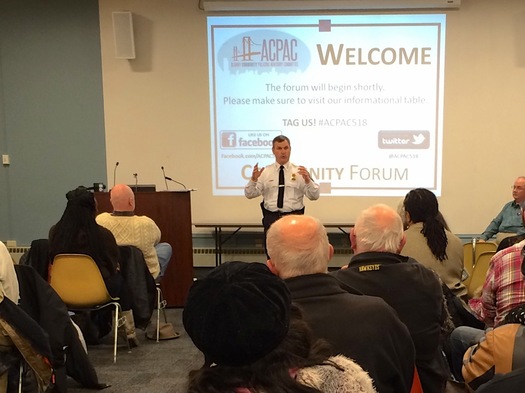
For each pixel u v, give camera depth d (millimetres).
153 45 5453
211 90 5465
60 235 3047
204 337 680
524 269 1752
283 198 4559
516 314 1569
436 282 1670
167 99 5516
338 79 5387
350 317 1284
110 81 5535
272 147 5000
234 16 5375
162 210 4297
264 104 5453
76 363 2689
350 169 5469
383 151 5434
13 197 5773
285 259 1384
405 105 5379
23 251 5789
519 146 5352
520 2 5176
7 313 2166
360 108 5402
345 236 5488
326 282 1354
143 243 3471
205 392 699
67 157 5676
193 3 5375
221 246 5555
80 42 5527
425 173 5434
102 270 3072
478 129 5359
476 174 5406
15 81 5633
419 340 1620
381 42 5324
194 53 5441
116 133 5598
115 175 5641
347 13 5305
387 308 1334
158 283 3740
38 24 5547
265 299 691
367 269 1660
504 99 5312
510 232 4773
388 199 5469
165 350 3439
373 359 1255
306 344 794
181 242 4336
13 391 2400
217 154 5531
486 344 1525
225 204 5578
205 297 697
